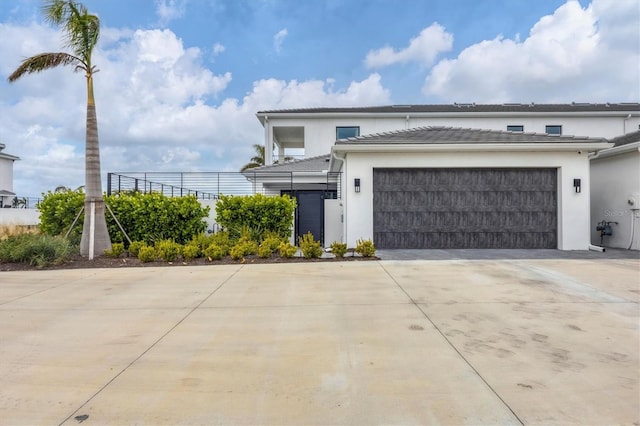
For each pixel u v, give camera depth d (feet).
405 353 13.20
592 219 46.55
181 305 19.45
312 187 66.08
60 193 41.39
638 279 24.47
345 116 71.92
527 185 39.52
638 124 71.00
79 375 11.73
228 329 15.85
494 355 12.97
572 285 22.94
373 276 25.85
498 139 39.93
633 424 8.97
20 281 25.16
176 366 12.32
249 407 9.84
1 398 10.37
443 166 39.32
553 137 40.75
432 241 39.68
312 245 33.17
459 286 22.88
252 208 41.70
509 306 18.69
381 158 39.63
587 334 14.89
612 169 43.42
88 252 33.86
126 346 14.07
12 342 14.49
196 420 9.27
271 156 72.69
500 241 39.55
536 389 10.64
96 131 34.68
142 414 9.53
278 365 12.34
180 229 41.14
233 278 25.72
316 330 15.62
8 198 101.71
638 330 15.31
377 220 39.83
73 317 17.54
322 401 10.11
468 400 10.10
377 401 10.08
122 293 21.93
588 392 10.45
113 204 40.14
